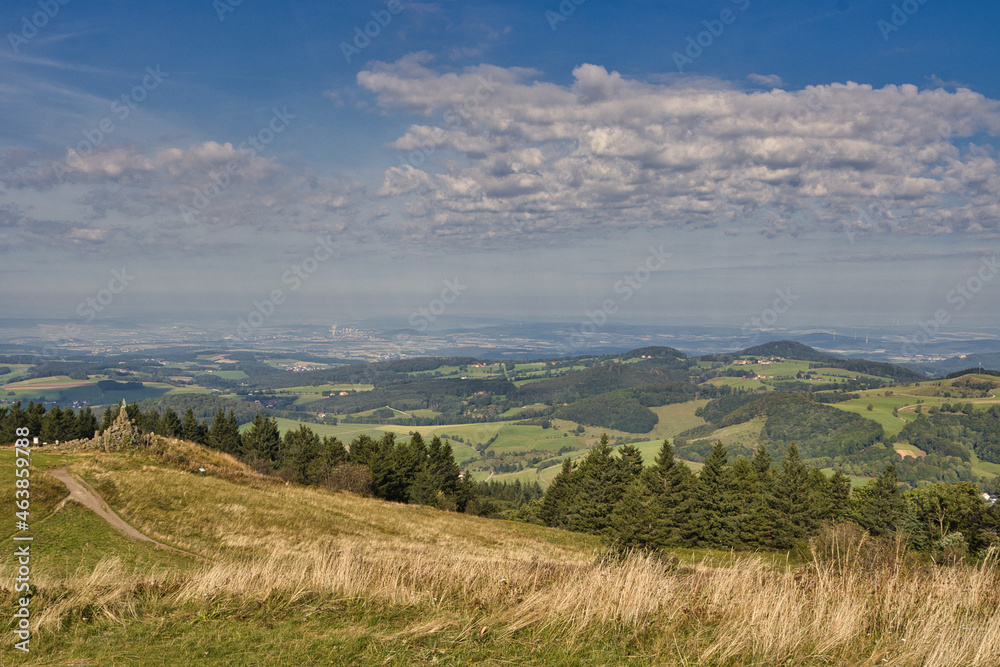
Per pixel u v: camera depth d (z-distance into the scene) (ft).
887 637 18.60
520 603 22.61
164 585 26.35
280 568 27.37
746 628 18.56
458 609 22.40
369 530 114.62
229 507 102.06
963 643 17.13
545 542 131.85
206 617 21.83
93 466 103.55
